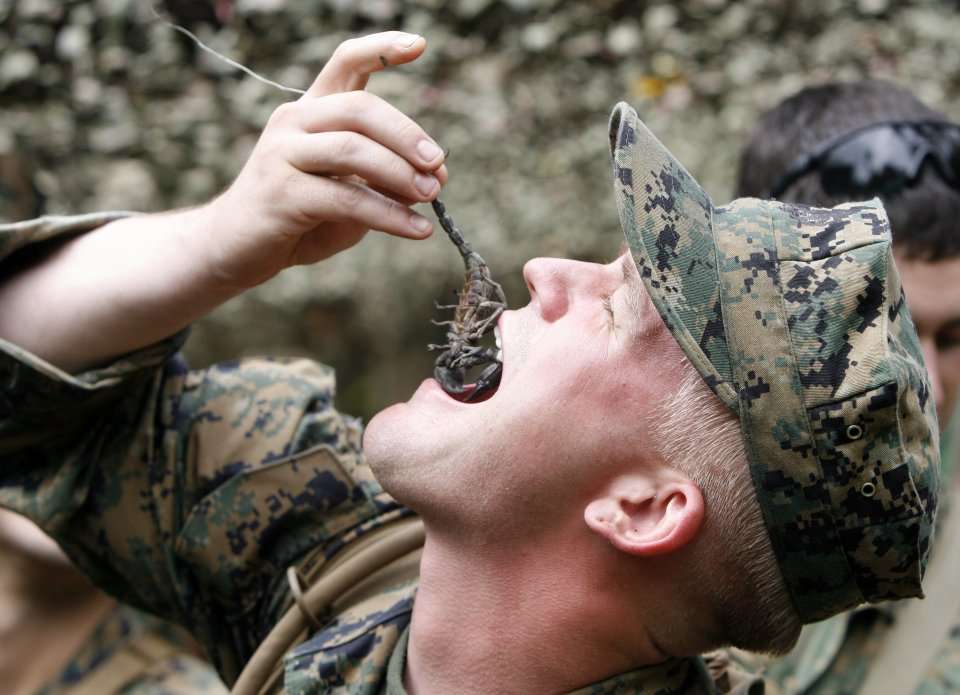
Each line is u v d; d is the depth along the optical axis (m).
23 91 4.20
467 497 1.40
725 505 1.36
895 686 2.01
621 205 1.34
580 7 4.41
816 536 1.33
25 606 2.11
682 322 1.32
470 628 1.44
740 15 4.43
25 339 1.59
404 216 1.42
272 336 4.63
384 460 1.44
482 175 4.43
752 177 2.27
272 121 1.47
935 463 1.36
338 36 4.32
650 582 1.40
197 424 1.71
